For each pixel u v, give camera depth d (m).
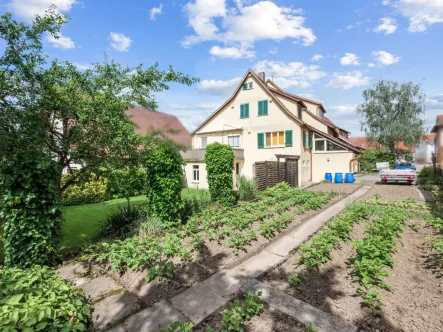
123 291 3.83
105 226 6.76
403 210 8.05
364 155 31.44
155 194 6.84
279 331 2.82
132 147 6.11
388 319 2.98
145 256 4.32
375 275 3.69
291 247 5.37
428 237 5.54
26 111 4.88
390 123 28.78
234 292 3.64
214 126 20.69
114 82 5.94
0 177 4.39
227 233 5.77
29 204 4.46
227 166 10.02
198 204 8.83
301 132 17.03
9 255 4.41
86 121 5.52
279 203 8.80
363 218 6.97
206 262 4.55
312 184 17.16
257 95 18.50
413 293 3.54
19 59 4.65
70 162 6.09
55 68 5.21
